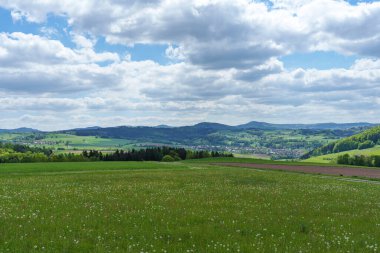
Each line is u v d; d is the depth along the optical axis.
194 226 14.83
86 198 23.84
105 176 50.12
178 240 12.50
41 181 40.31
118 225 14.85
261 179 46.31
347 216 18.58
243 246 11.73
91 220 15.73
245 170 73.69
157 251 10.91
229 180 43.56
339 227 15.51
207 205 21.45
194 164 109.00
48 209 18.75
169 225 15.07
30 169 70.50
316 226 15.57
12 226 14.02
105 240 12.29
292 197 26.64
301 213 19.23
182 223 15.66
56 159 162.25
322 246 12.12
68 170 69.88
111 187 32.78
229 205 21.58
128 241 12.12
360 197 28.11
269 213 18.84
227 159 151.25
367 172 72.38
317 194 29.41
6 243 11.31
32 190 29.34
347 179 55.84
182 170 72.31
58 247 11.23
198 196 26.12
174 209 19.52
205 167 90.25
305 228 14.85
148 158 176.38
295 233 14.05
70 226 14.34
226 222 15.97
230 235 13.34
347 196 28.48
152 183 38.03
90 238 12.51
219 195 26.97
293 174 63.69
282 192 30.27
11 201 21.72
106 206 20.09
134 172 63.59
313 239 13.08
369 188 38.00
